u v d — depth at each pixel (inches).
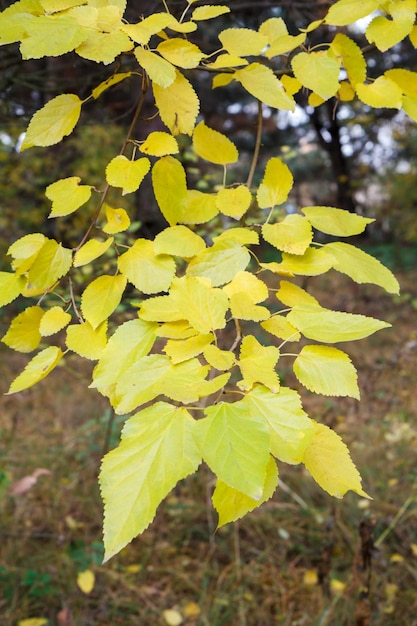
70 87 61.1
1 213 142.1
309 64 23.8
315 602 63.7
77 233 117.4
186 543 74.2
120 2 22.0
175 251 21.4
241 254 21.7
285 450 17.1
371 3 24.2
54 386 118.5
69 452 89.2
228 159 25.2
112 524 16.0
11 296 22.6
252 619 61.2
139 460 16.8
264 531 76.4
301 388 100.5
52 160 135.3
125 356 20.4
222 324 19.8
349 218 23.3
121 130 129.3
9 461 84.9
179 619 59.2
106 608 62.2
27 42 19.6
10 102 66.6
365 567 51.8
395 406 107.9
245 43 23.8
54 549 67.6
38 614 59.9
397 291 22.3
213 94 222.7
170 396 17.6
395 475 85.4
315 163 438.6
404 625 58.9
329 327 19.9
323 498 81.4
